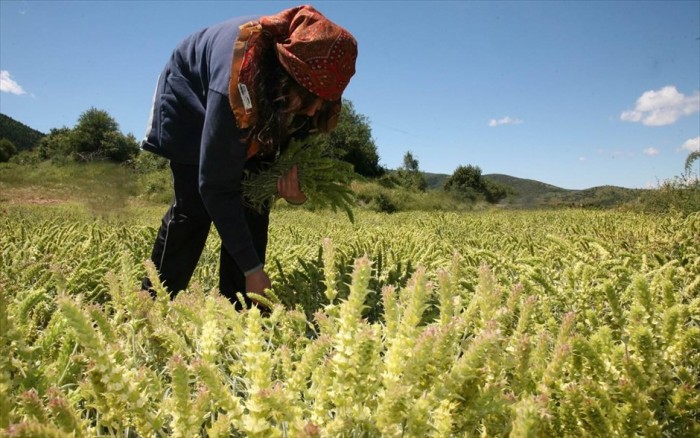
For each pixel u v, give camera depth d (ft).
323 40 6.98
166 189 57.16
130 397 2.95
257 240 9.44
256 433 2.78
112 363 2.93
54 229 13.64
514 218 30.42
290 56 6.97
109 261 9.32
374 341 3.02
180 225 8.81
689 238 9.33
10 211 26.48
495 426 3.20
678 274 6.75
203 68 8.33
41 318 6.08
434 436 2.99
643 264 7.27
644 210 29.96
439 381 3.00
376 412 2.90
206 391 2.92
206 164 7.50
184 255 9.04
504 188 179.93
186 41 8.93
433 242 12.61
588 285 5.95
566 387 3.56
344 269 8.63
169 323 5.25
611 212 32.76
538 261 8.00
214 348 3.83
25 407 2.78
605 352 4.01
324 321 4.33
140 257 11.41
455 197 128.57
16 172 67.72
